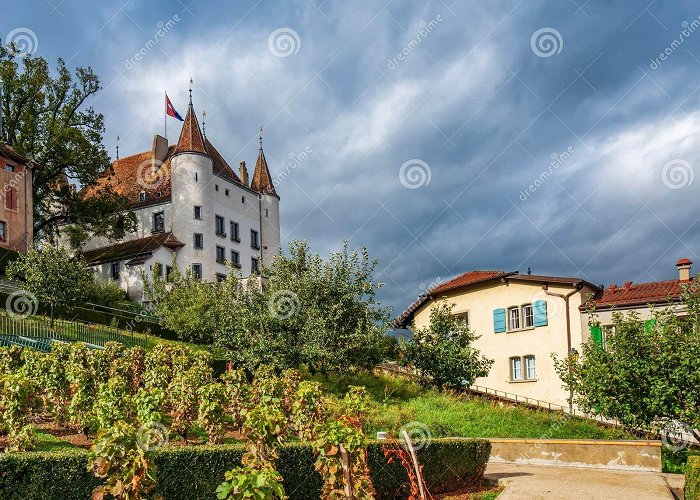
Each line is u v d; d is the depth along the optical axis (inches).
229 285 1044.5
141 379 639.1
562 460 598.9
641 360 611.5
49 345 825.5
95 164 1737.2
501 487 494.9
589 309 746.8
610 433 759.1
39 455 301.1
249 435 324.5
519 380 1122.0
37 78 1648.6
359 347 879.1
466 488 495.8
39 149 1662.2
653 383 601.0
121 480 275.1
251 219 2356.1
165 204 2096.5
